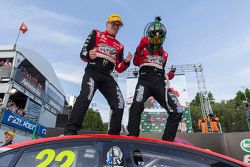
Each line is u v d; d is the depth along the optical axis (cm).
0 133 1027
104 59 303
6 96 1175
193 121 3122
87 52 301
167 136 304
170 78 370
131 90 1388
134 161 173
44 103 1581
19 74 1286
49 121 1664
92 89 282
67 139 181
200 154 180
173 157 177
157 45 335
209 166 174
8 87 1195
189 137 677
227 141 666
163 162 175
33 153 170
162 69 341
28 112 1402
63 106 1939
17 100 1545
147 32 339
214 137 672
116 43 327
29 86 1388
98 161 171
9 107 1203
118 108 281
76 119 264
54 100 1747
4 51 1294
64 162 169
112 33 326
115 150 177
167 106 315
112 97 289
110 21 325
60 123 1038
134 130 294
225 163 176
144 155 177
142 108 308
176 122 309
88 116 3161
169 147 183
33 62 1465
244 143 650
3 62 1286
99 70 295
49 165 167
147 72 330
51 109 1700
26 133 1233
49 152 172
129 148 180
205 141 670
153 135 699
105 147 178
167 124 311
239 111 3391
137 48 353
